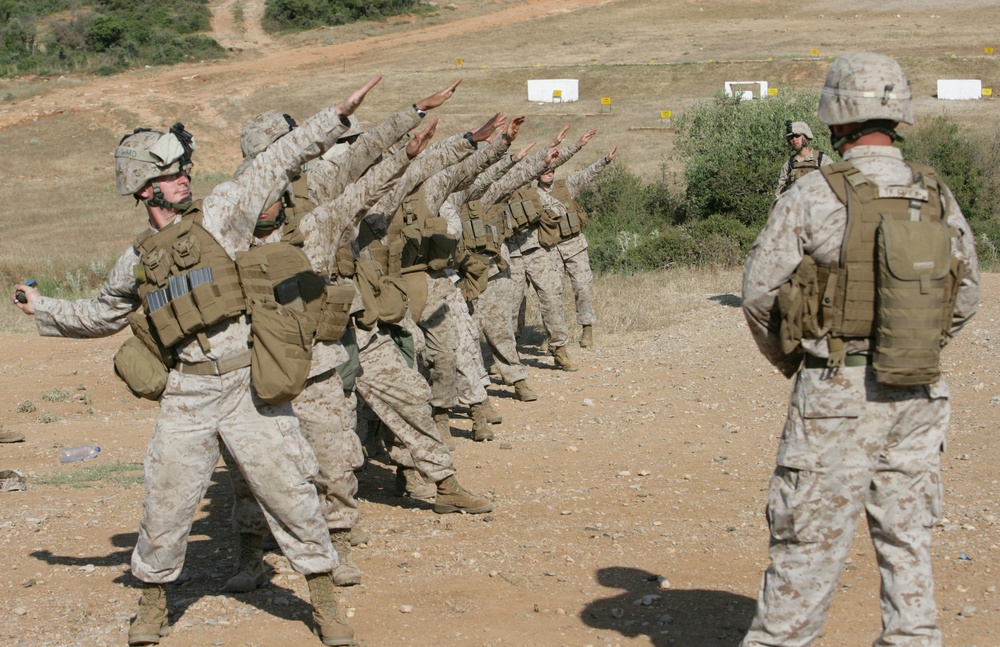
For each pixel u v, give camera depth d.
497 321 9.29
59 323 4.36
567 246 11.71
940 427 3.47
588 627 4.40
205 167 44.78
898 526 3.45
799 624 3.42
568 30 69.38
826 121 3.53
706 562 5.19
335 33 71.75
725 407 8.87
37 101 55.69
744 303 3.53
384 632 4.41
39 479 7.43
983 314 11.84
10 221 36.25
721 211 22.47
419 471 6.14
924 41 56.31
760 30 64.69
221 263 4.03
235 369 4.11
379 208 5.94
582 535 5.68
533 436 8.21
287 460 4.16
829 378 3.39
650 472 7.00
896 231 3.28
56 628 4.49
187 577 5.23
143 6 73.56
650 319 13.19
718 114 24.19
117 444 8.70
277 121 5.23
